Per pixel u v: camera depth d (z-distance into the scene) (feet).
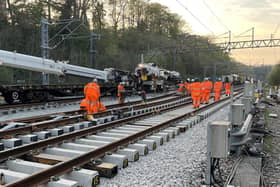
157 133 28.63
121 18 189.98
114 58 152.46
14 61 52.60
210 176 15.44
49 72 61.62
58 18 140.46
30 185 13.26
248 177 17.34
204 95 65.26
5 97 55.06
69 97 71.46
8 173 15.24
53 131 28.68
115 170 17.40
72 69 69.92
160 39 188.44
